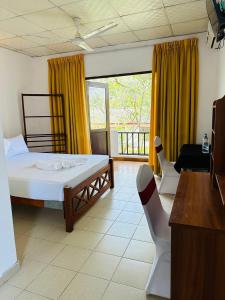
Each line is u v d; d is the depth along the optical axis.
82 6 2.83
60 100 5.01
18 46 4.38
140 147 6.24
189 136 4.21
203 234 1.24
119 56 4.57
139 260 2.02
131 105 6.89
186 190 1.75
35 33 3.71
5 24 3.32
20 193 2.65
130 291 1.68
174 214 1.38
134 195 3.51
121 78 6.75
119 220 2.74
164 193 3.48
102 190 3.41
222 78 3.27
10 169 3.08
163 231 1.70
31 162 3.51
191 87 4.05
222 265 1.25
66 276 1.84
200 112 4.16
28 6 2.79
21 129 4.99
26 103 5.09
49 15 3.06
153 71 4.24
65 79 4.87
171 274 1.33
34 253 2.15
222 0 1.71
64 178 2.63
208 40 3.37
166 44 4.07
